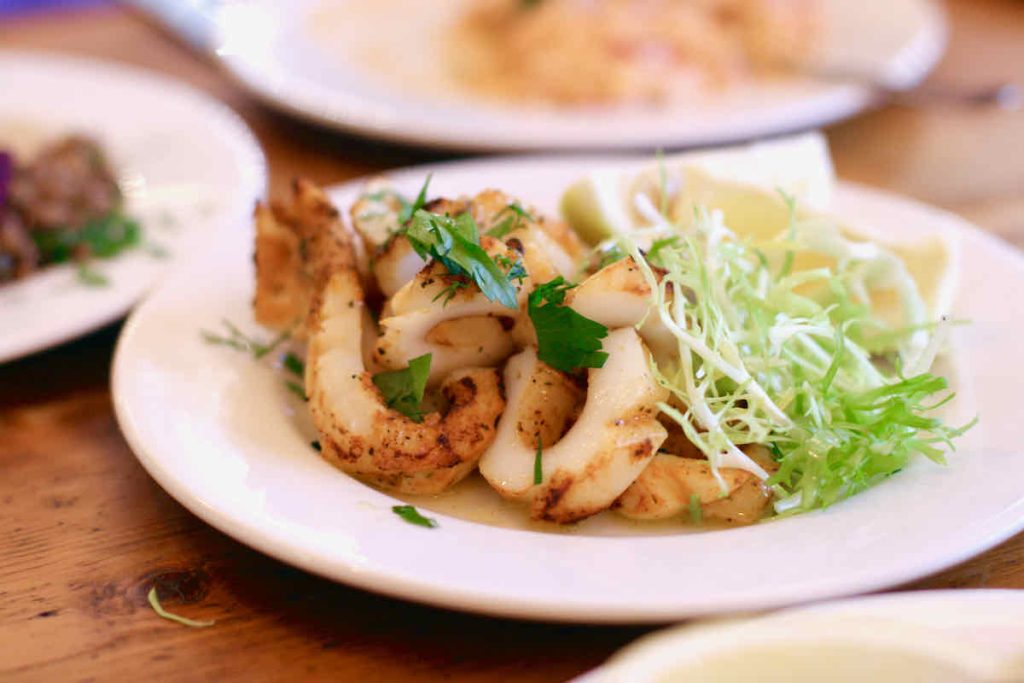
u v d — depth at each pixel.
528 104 0.67
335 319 0.40
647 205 0.43
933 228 0.48
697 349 0.38
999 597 0.31
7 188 0.51
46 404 0.44
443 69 0.74
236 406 0.40
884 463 0.37
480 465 0.38
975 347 0.42
